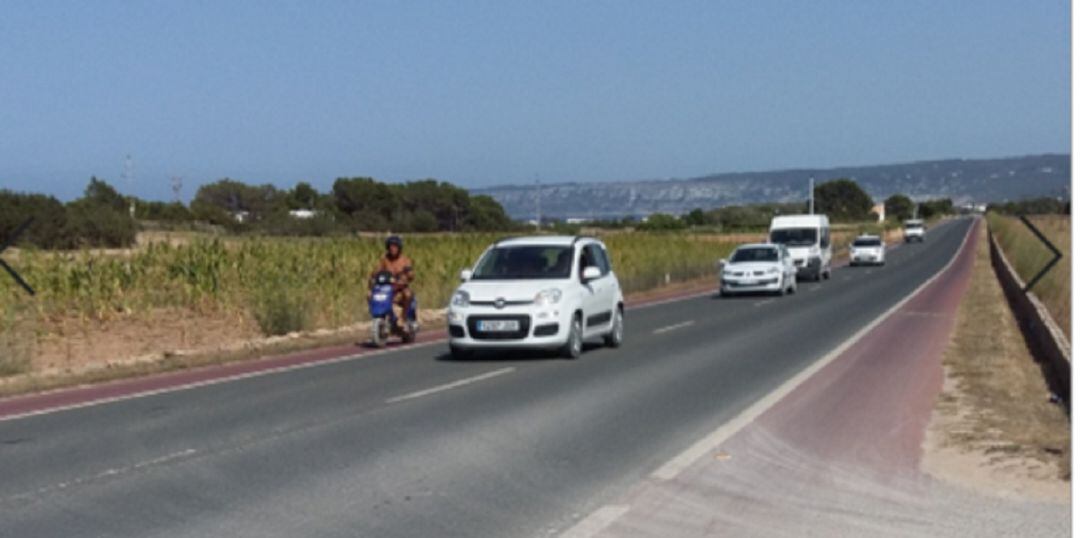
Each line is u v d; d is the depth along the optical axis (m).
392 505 8.27
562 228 87.31
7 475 9.37
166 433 11.38
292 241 31.89
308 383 15.40
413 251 33.00
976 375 15.62
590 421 12.04
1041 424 11.57
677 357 18.52
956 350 18.94
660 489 8.79
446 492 8.69
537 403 13.34
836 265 65.25
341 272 28.70
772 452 10.30
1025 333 22.22
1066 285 21.48
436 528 7.63
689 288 43.94
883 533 7.50
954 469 9.49
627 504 8.30
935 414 12.38
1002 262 44.19
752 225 133.12
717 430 11.45
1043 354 18.36
